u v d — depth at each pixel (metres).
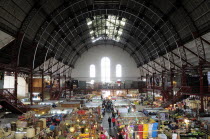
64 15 28.16
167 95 31.95
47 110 21.89
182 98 26.25
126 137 16.91
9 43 21.06
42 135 12.66
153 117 20.36
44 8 23.14
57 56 38.06
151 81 48.44
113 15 33.69
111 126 26.02
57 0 24.16
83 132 16.38
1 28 18.23
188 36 23.89
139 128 13.83
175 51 29.14
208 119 18.36
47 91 35.69
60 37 33.25
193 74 29.27
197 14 20.45
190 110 24.45
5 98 19.36
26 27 21.56
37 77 36.53
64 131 15.85
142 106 27.50
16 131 11.76
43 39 28.00
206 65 20.94
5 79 34.53
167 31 28.23
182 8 21.95
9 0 17.55
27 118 12.71
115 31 46.00
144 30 34.88
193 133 14.80
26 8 20.64
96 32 46.47
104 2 28.39
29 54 26.94
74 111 21.45
